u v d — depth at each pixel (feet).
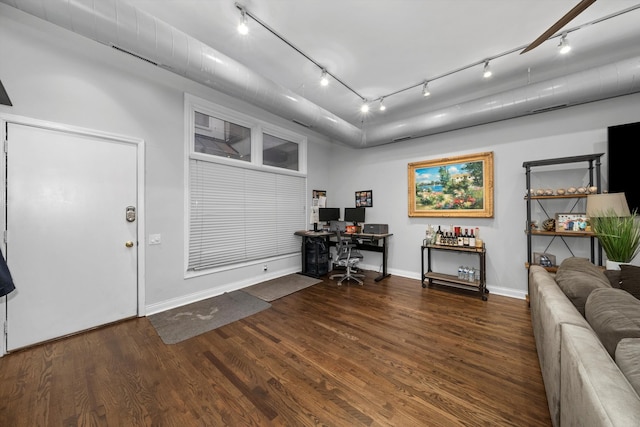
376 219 15.69
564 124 10.04
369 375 5.99
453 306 10.12
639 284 5.67
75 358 6.64
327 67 9.66
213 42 8.30
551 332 4.25
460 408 4.98
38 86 7.23
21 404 5.09
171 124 10.02
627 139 8.68
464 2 6.62
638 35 7.82
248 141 13.16
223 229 11.86
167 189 9.90
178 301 10.21
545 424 4.56
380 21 7.32
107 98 8.45
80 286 8.00
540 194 9.91
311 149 16.65
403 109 13.47
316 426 4.59
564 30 7.60
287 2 6.66
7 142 6.84
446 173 12.91
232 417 4.80
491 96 10.12
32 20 7.13
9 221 6.91
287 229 15.10
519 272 11.05
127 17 5.95
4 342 6.82
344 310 9.78
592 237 9.19
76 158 7.91
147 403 5.14
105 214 8.45
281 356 6.75
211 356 6.76
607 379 2.50
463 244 11.84
